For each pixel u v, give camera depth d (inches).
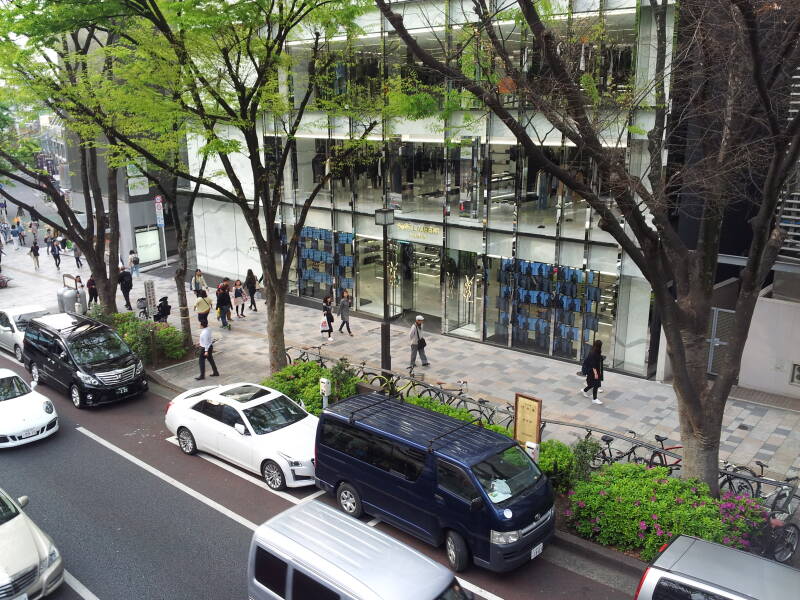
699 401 424.2
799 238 626.5
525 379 719.7
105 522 446.9
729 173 428.8
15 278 1288.1
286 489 493.4
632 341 730.8
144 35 557.9
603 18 608.7
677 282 439.8
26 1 516.1
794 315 637.3
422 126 832.3
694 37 394.0
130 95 578.6
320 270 1048.8
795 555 402.6
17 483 505.4
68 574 388.8
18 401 589.6
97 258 871.7
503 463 396.5
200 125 612.7
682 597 290.4
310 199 645.3
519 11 467.5
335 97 650.8
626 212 378.9
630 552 398.3
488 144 789.2
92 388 645.3
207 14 490.3
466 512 377.7
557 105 401.1
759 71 323.3
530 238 781.9
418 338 739.4
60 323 724.7
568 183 379.2
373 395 496.7
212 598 366.6
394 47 821.9
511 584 377.4
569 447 497.4
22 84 641.0
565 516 434.6
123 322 863.7
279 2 538.3
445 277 874.1
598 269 732.0
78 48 733.3
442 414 459.2
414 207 890.7
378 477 424.2
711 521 377.4
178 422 557.9
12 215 1973.4
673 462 521.7
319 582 291.9
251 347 855.7
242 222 1148.5
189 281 1242.0
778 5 348.8
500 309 829.8
